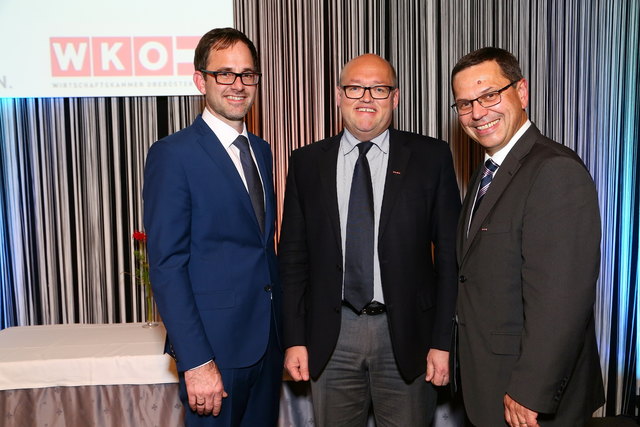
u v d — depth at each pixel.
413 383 1.64
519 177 1.34
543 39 2.77
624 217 2.84
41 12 2.53
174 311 1.35
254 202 1.53
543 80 2.78
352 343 1.64
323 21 2.72
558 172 1.24
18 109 2.69
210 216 1.43
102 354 2.00
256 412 1.55
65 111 2.71
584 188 1.23
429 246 1.70
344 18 2.72
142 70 2.59
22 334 2.28
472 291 1.41
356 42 2.73
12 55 2.53
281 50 2.72
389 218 1.62
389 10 2.74
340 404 1.69
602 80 2.79
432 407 1.72
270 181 1.65
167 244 1.37
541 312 1.21
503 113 1.39
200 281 1.44
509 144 1.43
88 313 2.80
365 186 1.65
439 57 2.76
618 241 2.85
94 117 2.72
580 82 2.79
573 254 1.21
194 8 2.58
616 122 2.80
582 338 1.24
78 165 2.73
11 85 2.54
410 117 2.77
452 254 1.64
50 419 1.97
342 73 1.69
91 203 2.76
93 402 1.98
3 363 1.92
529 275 1.25
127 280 2.80
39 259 2.76
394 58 2.75
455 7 2.74
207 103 1.52
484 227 1.38
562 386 1.24
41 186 2.73
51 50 2.55
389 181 1.64
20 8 2.52
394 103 1.71
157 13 2.57
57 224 2.76
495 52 1.42
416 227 1.63
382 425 1.71
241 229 1.47
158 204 1.38
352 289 1.63
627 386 2.90
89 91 2.58
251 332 1.49
